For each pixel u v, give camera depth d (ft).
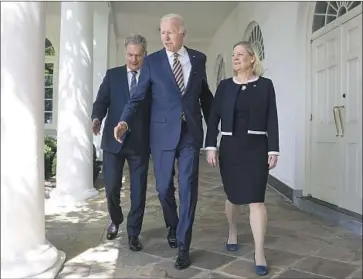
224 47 32.17
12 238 7.29
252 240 10.71
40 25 7.75
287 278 8.13
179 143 8.72
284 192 17.20
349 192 12.94
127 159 10.01
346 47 13.16
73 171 16.14
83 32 16.57
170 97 8.73
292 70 16.71
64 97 16.40
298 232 11.44
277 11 18.93
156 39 36.65
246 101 8.61
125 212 14.17
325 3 14.82
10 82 7.22
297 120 16.05
